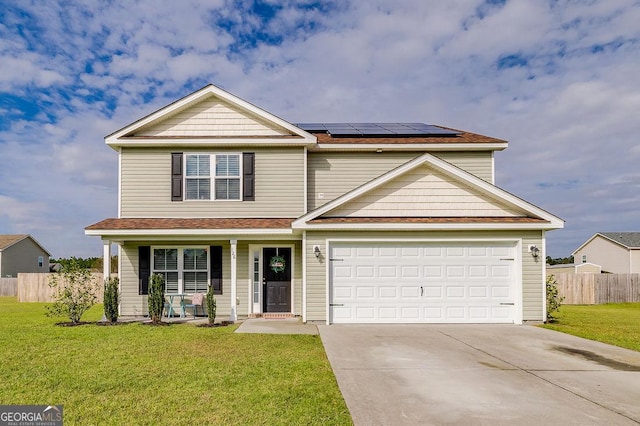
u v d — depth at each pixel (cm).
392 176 1189
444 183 1210
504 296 1164
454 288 1164
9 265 3812
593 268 3384
